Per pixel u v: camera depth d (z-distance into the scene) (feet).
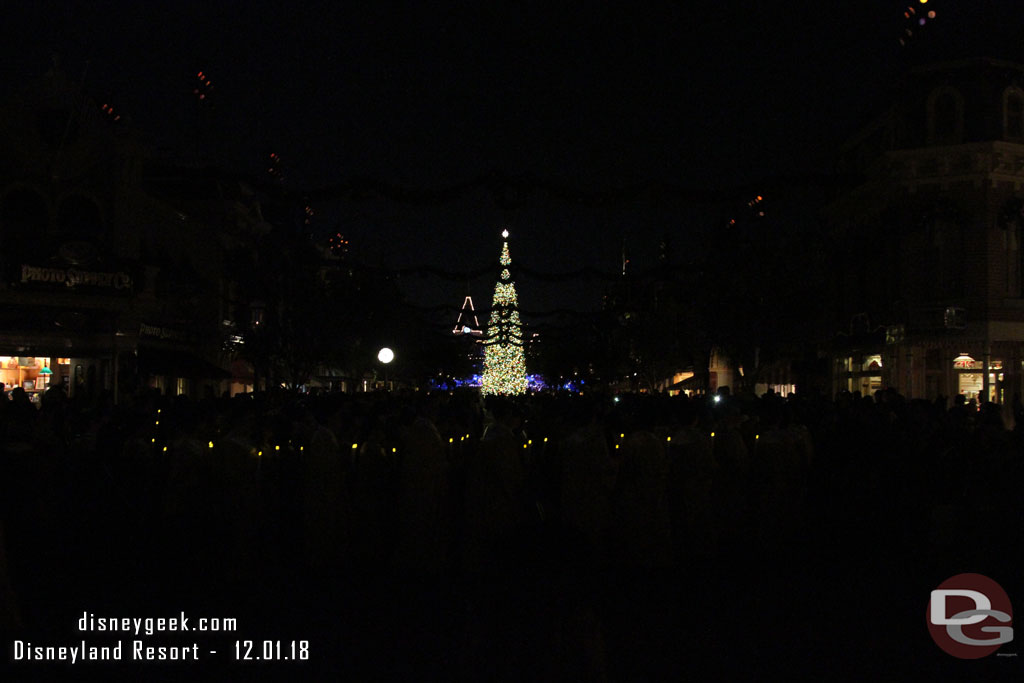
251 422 38.65
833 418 48.34
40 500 41.42
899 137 88.79
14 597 28.66
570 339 156.35
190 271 107.65
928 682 25.41
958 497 40.32
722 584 36.86
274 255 117.39
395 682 25.34
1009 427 81.30
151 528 40.04
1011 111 84.43
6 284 86.43
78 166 91.66
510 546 15.48
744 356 102.63
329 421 41.39
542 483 42.22
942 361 85.46
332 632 30.19
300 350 119.44
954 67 84.89
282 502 41.16
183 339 108.99
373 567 40.40
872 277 96.48
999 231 82.38
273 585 37.14
